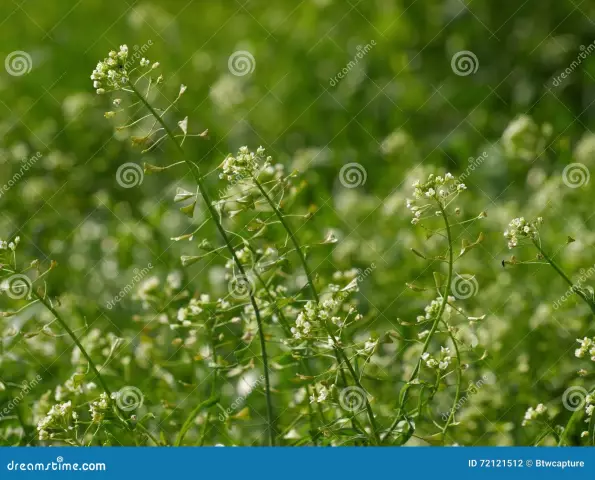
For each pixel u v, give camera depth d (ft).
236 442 17.51
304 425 17.95
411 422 15.81
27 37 39.73
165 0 41.68
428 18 36.01
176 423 18.72
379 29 35.99
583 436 16.29
